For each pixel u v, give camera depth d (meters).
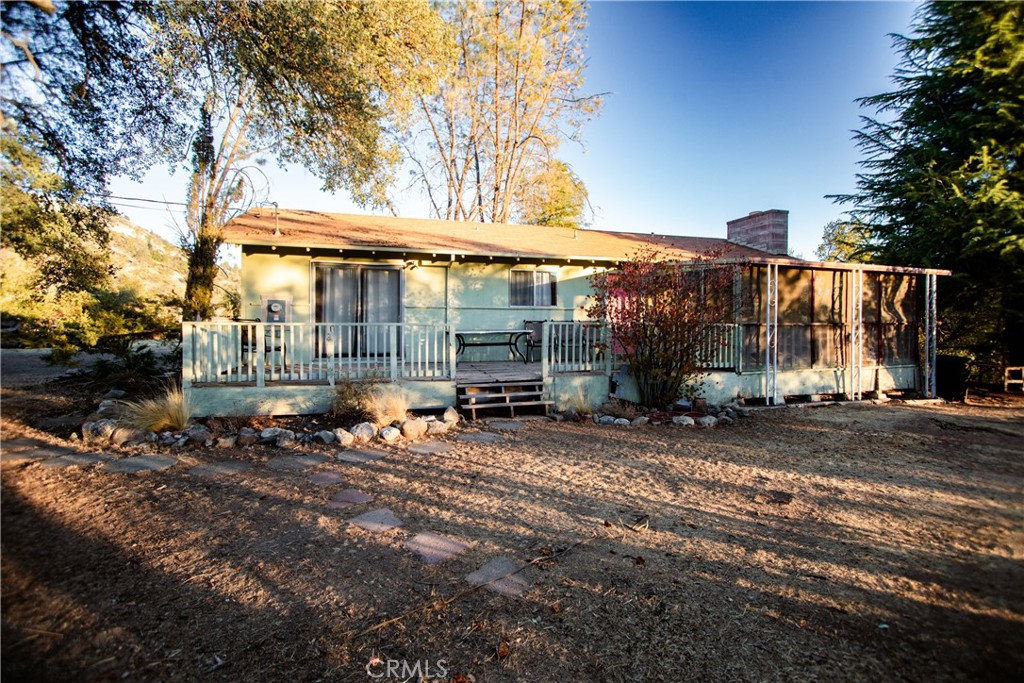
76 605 2.80
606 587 3.12
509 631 2.66
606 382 9.31
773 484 5.20
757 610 2.88
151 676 2.26
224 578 3.15
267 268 9.88
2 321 12.95
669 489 5.00
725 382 9.91
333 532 3.87
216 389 7.35
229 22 8.89
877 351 11.88
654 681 2.29
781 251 15.12
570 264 12.25
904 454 6.48
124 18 8.61
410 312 10.96
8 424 6.94
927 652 2.48
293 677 2.29
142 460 5.57
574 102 22.70
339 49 9.31
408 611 2.83
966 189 13.29
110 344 10.88
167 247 13.27
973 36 12.99
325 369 8.81
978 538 3.89
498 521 4.14
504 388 8.70
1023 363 13.65
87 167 10.09
